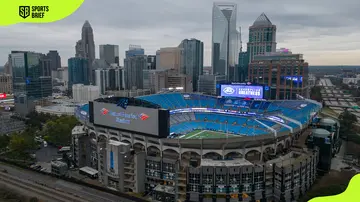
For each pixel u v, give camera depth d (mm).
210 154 147875
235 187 127312
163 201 132125
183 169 133875
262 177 129750
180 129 199875
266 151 157875
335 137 196125
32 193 141625
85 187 148125
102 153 148875
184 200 129750
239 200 128125
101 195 138250
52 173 167125
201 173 126938
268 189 131250
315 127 196375
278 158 143375
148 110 146750
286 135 157125
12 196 136750
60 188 147000
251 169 127750
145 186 144375
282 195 125688
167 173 137875
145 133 149000
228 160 137500
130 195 136750
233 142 141500
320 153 160375
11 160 191625
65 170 166250
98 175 155875
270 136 147125
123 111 157250
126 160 141875
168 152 153375
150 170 142250
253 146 150375
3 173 169375
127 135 161250
